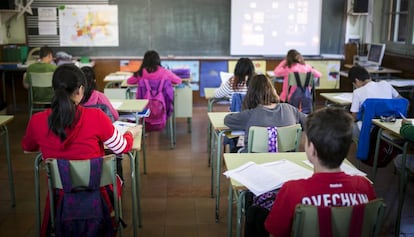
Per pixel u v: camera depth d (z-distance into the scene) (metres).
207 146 4.66
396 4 6.46
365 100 3.41
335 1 6.86
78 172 1.99
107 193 2.13
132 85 4.72
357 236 1.48
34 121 2.13
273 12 6.81
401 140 3.11
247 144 2.64
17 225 3.02
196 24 6.77
